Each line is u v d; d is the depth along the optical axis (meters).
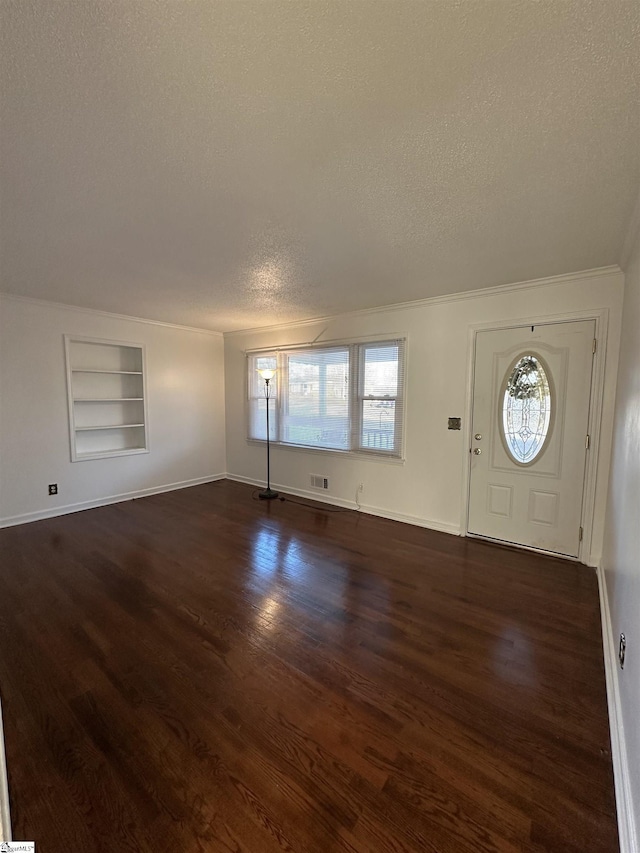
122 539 3.60
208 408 5.81
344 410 4.53
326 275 3.04
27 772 1.38
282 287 3.40
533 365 3.25
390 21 0.96
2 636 2.16
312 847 1.15
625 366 2.38
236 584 2.75
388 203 1.89
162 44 1.03
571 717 1.62
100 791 1.31
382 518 4.23
